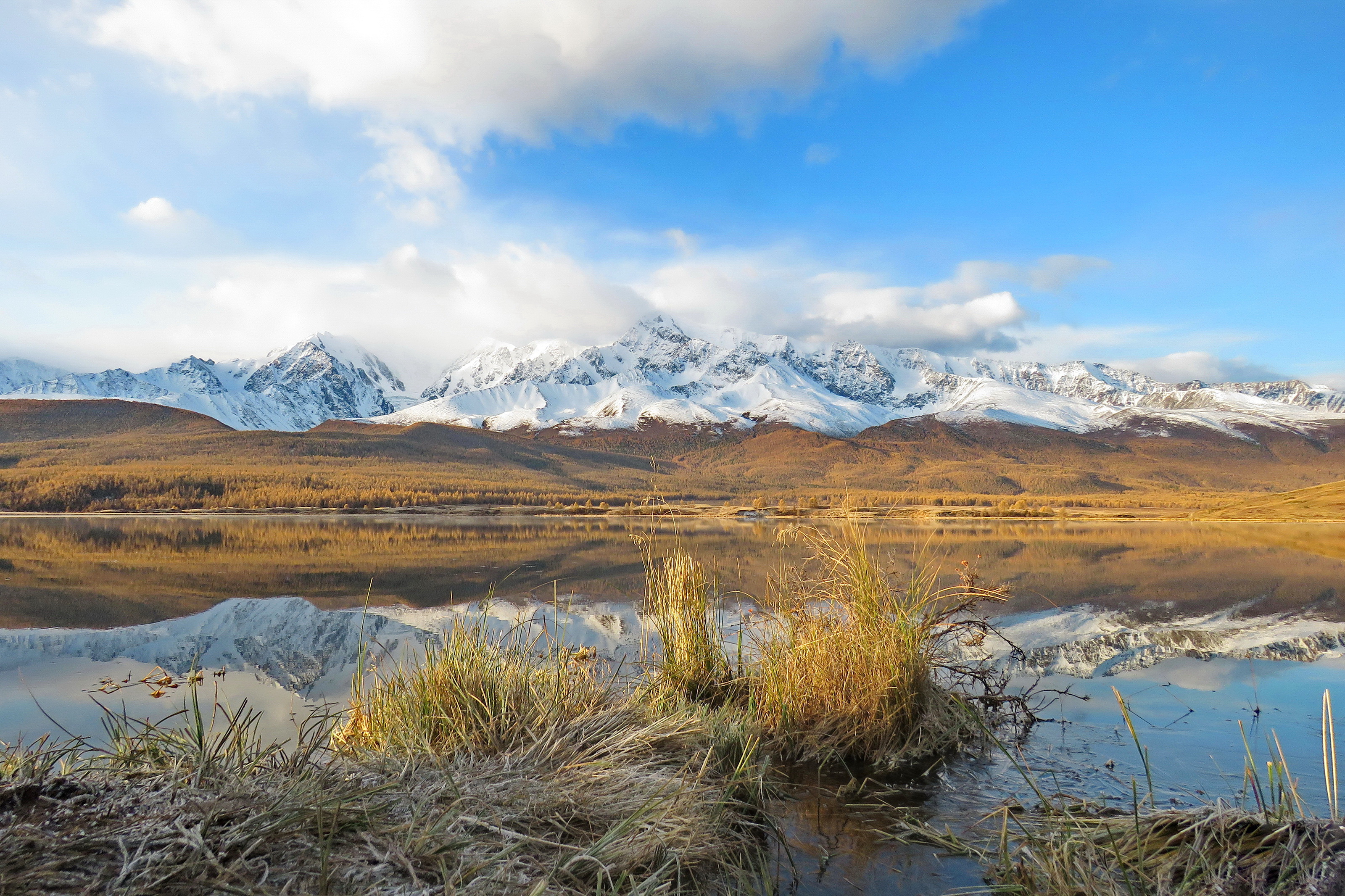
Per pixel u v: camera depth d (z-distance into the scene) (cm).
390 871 237
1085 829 325
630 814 324
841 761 479
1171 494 14862
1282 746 500
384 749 371
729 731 459
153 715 665
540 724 419
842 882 318
